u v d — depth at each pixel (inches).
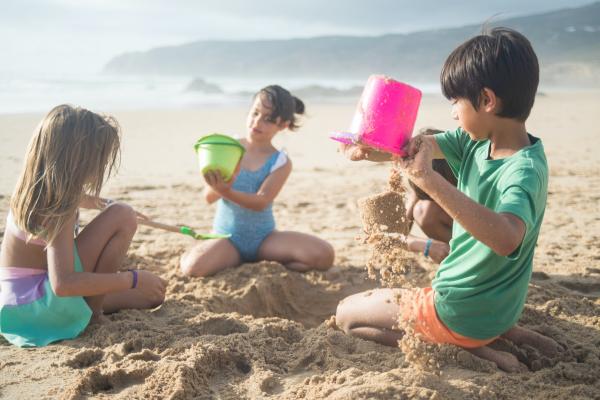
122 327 110.3
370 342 106.0
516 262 91.4
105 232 112.1
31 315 105.9
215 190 145.6
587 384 92.6
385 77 91.5
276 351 102.1
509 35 85.5
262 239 161.2
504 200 83.0
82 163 100.9
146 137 453.4
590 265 156.0
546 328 109.4
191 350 97.6
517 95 84.6
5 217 199.8
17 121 507.5
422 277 145.4
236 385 91.0
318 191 266.8
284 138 462.0
